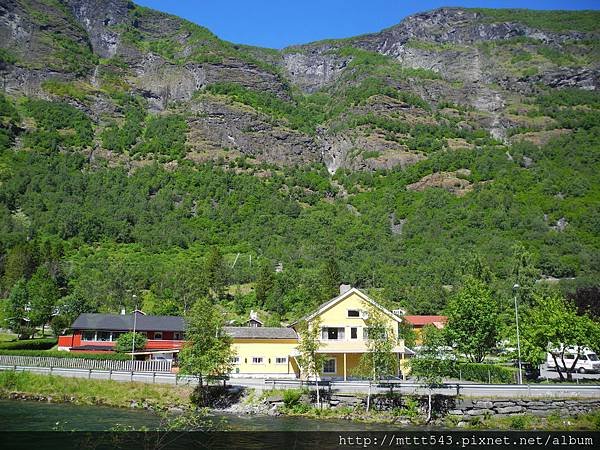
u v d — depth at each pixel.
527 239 182.88
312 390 54.56
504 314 80.88
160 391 58.78
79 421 47.84
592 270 158.00
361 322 64.38
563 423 47.75
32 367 66.62
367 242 196.00
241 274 151.88
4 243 166.00
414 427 47.09
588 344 61.88
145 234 198.25
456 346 70.75
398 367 62.41
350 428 46.22
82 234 188.38
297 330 69.56
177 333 92.62
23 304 104.06
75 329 88.31
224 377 57.53
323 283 123.62
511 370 62.12
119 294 121.25
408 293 133.12
